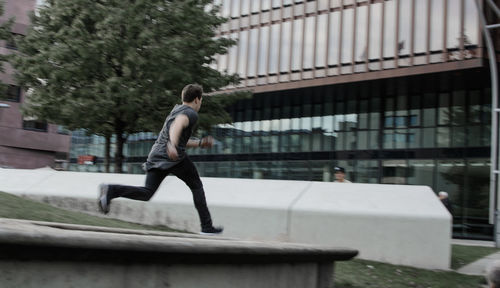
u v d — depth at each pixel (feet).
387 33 92.32
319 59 101.55
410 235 25.39
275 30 110.01
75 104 65.92
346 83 95.86
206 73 72.74
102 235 9.40
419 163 92.32
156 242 9.99
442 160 89.71
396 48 90.48
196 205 18.39
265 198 28.48
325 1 102.58
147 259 10.39
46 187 33.86
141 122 68.44
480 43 80.38
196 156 126.31
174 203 29.48
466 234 84.58
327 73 99.86
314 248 15.89
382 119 98.53
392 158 95.91
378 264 24.89
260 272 14.23
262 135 115.55
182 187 30.63
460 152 87.92
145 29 64.95
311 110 108.68
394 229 25.61
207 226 18.48
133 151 140.36
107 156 76.07
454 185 87.81
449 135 89.81
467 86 88.99
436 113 91.91
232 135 120.67
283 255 14.33
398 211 25.80
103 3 68.44
